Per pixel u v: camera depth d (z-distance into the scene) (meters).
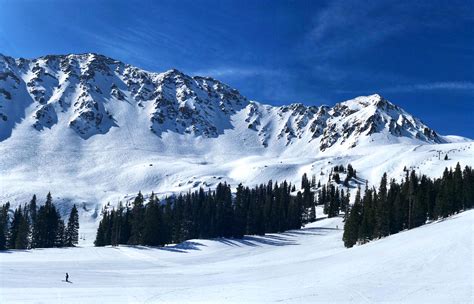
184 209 140.88
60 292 47.38
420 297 34.56
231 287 49.62
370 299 36.12
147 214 118.38
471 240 49.91
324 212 186.25
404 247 56.47
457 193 97.19
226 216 129.12
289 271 60.44
